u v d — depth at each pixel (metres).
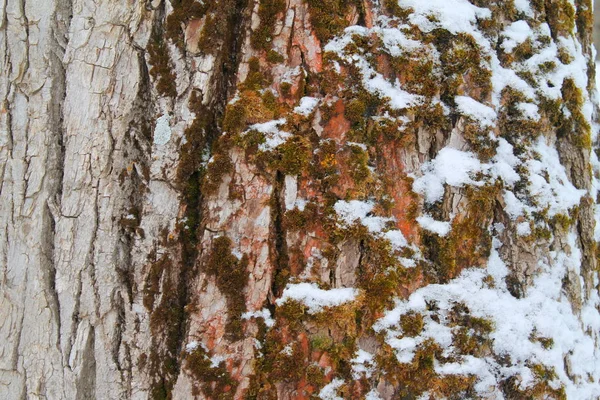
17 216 1.45
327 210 1.43
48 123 1.46
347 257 1.43
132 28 1.46
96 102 1.46
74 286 1.45
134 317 1.46
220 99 1.46
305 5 1.45
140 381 1.45
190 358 1.43
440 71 1.46
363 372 1.42
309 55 1.45
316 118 1.44
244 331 1.43
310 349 1.42
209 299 1.44
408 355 1.43
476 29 1.47
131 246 1.46
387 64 1.45
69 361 1.45
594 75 1.60
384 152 1.44
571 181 1.52
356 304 1.43
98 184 1.46
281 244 1.44
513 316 1.45
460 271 1.45
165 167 1.46
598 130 1.59
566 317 1.48
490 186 1.45
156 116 1.46
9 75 1.46
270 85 1.45
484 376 1.43
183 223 1.46
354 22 1.46
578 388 1.47
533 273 1.47
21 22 1.46
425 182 1.45
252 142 1.44
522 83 1.48
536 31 1.50
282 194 1.44
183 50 1.46
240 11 1.47
